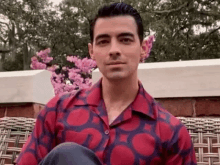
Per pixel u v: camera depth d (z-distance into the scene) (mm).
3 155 1769
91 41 1357
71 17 17078
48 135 1387
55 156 970
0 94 2744
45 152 1365
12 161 1755
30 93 2662
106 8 1271
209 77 2215
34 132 1402
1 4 16047
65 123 1355
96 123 1312
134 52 1257
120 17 1257
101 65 1264
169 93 2279
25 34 16656
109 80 1284
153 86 2314
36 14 16781
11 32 16203
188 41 15938
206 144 1598
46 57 6820
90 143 1279
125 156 1237
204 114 2248
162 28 14719
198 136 1631
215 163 1551
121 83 1293
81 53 17219
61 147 988
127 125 1290
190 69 2250
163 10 16266
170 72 2287
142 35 1336
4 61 16500
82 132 1306
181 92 2260
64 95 1453
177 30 15930
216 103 2232
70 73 5477
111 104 1354
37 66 6578
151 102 1354
